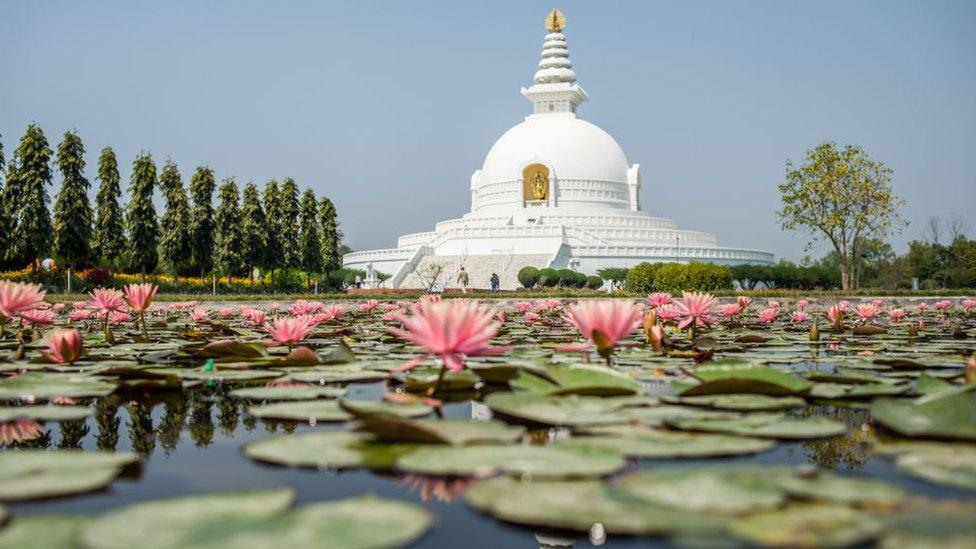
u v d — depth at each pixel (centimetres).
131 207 5331
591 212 8362
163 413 603
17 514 315
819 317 2514
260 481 389
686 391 603
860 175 5278
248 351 882
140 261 5356
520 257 7112
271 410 550
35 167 4881
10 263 5225
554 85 9062
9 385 625
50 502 341
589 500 315
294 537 265
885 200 5275
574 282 6375
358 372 755
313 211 6788
